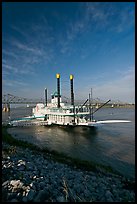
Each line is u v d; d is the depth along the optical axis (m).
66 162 16.61
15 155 13.81
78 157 24.94
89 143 37.22
